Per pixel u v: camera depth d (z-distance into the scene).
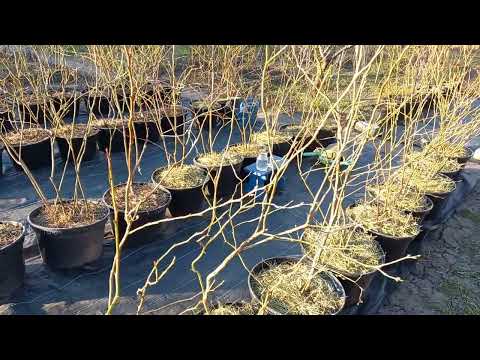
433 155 4.22
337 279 2.51
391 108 3.51
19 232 2.76
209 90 5.55
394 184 3.77
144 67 4.35
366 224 3.15
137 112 5.35
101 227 2.96
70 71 5.93
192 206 3.64
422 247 3.83
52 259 2.89
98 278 2.95
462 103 3.74
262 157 4.04
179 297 2.81
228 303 2.41
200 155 4.23
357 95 2.04
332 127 5.16
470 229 4.16
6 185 4.29
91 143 4.82
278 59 7.70
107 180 4.54
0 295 2.64
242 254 3.27
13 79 4.76
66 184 4.39
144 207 3.18
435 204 3.89
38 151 4.52
